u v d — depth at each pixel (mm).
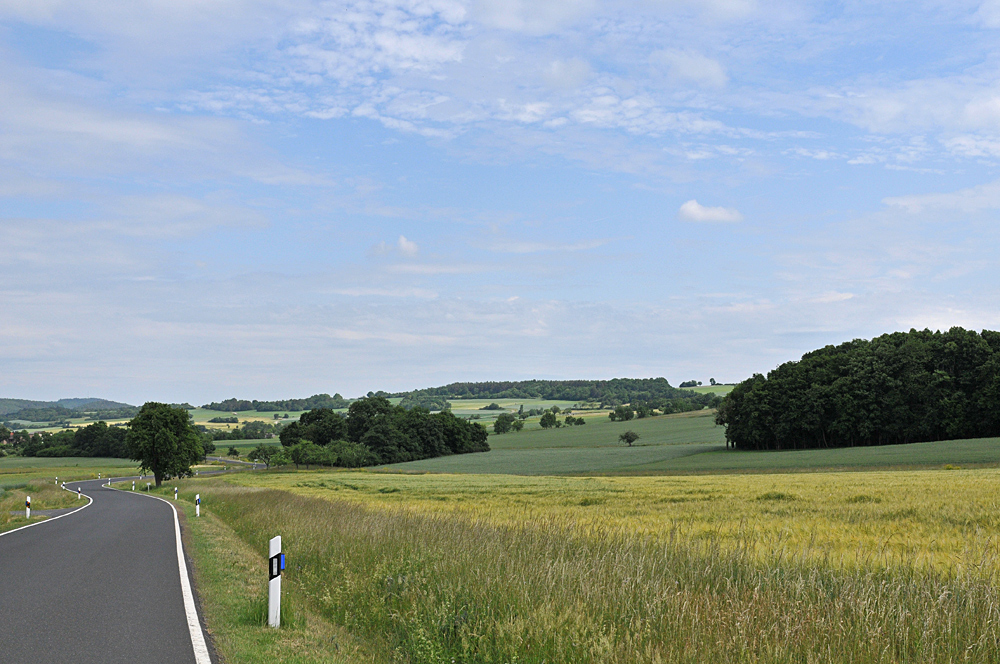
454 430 141750
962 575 9094
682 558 10828
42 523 25016
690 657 6703
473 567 10227
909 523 21031
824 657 6680
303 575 12273
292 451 128125
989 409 83812
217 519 26953
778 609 7688
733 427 102688
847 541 16594
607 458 100938
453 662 7277
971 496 28500
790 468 69562
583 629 7359
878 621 7340
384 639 8508
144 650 7492
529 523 15180
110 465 143750
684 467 79000
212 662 7098
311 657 7492
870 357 95188
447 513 20172
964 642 6938
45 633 8180
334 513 19609
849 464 68125
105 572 12930
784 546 13242
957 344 89938
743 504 29328
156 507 35875
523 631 7516
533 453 123625
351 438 144875
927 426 87312
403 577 10297
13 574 12688
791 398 97812
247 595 10812
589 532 14117
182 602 10133
